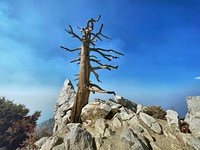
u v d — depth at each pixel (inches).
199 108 213.6
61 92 593.0
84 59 439.8
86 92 400.5
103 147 175.5
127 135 189.3
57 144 179.5
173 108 278.5
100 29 470.0
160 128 237.1
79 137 182.4
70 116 405.4
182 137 192.7
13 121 831.7
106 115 307.3
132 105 403.5
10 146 702.5
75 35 448.8
